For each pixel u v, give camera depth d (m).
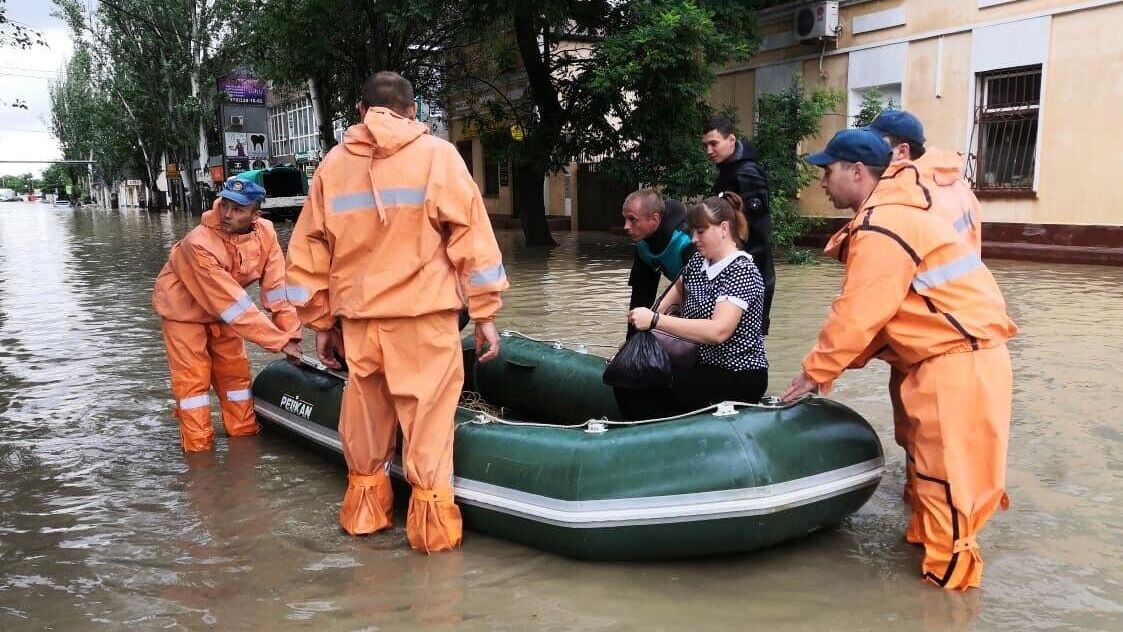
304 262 3.68
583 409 4.76
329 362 3.94
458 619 2.98
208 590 3.25
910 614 2.95
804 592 3.13
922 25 14.71
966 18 14.04
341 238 3.52
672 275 4.67
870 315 3.13
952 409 3.07
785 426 3.33
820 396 3.67
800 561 3.40
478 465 3.61
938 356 3.12
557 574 3.32
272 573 3.38
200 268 4.59
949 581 3.11
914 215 3.12
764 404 3.52
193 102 38.47
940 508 3.12
